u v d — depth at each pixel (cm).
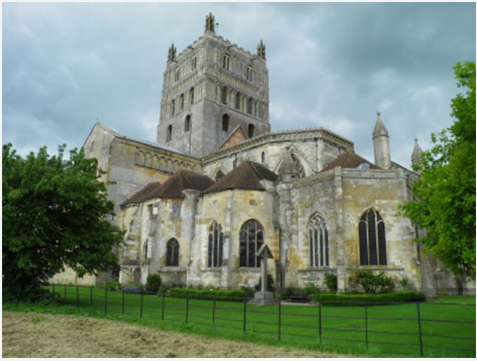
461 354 1520
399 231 3831
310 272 4081
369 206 3928
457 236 1700
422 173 2077
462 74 1816
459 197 1709
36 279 3200
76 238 3020
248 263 4509
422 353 1509
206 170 7694
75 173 3316
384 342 1734
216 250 4722
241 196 4656
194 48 9088
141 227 5497
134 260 5341
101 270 3366
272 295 3491
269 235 4597
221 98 8712
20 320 2234
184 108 8831
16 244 2762
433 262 4834
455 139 1914
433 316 2534
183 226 5188
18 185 2934
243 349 1571
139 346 1617
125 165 6600
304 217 4309
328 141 6438
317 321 2395
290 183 4578
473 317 2475
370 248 3844
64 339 1730
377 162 5900
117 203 6341
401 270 3731
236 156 7050
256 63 9756
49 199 2981
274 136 6612
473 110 1716
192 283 4753
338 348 1562
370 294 3378
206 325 2144
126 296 4103
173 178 5772
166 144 9156
